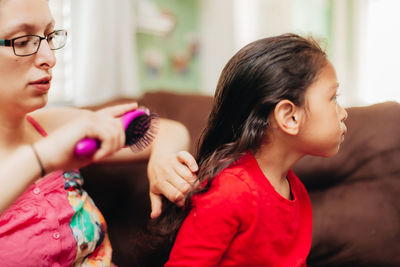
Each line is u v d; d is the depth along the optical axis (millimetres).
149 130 489
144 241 829
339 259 900
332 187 962
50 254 653
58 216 682
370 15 4430
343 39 4250
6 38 550
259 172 623
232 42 3027
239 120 624
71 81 2006
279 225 629
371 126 952
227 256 637
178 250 621
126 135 438
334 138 601
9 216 632
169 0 2797
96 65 1973
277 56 588
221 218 589
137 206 1002
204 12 3078
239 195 588
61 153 385
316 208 940
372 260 880
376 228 887
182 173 646
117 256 992
